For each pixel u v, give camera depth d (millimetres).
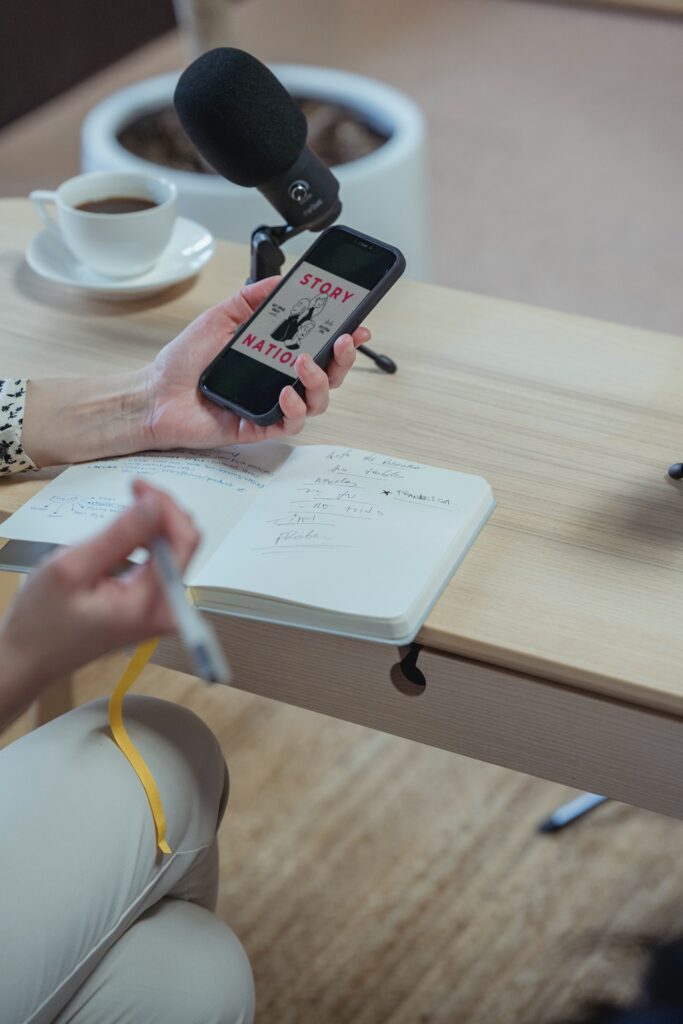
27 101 3227
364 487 997
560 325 1275
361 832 1525
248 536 948
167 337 1264
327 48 3680
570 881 1461
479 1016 1322
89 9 3309
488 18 3900
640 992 863
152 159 2018
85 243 1297
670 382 1178
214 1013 935
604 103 3391
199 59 1113
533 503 1015
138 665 923
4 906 852
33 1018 861
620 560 952
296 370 996
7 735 1594
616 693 857
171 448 1080
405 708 944
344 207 1825
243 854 1500
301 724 1674
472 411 1135
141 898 925
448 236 2814
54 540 954
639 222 2861
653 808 913
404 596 874
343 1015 1330
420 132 1946
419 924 1420
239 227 1812
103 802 911
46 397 1077
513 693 896
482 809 1553
